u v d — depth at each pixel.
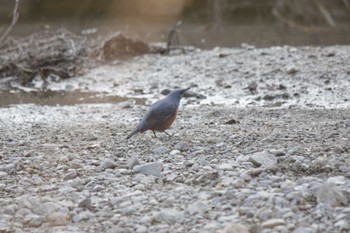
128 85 20.91
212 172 10.56
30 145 13.55
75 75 22.59
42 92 20.84
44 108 18.27
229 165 10.95
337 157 11.38
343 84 18.80
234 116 15.70
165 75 21.59
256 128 14.13
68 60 22.92
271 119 15.16
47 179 11.21
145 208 9.34
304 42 27.84
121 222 8.92
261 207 9.02
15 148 13.38
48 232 8.82
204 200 9.47
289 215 8.70
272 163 10.94
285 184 9.84
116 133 14.30
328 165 10.79
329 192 9.12
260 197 9.28
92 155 12.48
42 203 9.62
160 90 20.05
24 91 21.16
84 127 15.21
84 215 9.19
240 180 10.07
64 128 15.23
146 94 19.77
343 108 16.27
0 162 12.24
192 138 13.34
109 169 11.44
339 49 23.50
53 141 13.85
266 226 8.40
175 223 8.81
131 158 11.52
